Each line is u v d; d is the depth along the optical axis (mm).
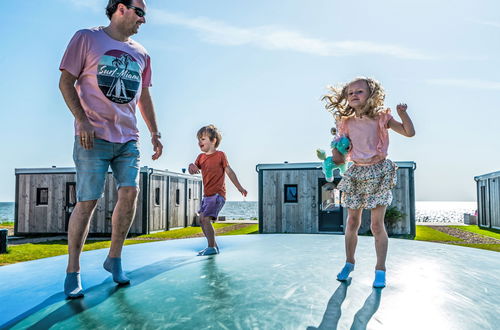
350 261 1532
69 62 1373
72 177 13844
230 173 2373
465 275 1523
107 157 1432
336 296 1226
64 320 1067
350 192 1602
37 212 13961
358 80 1653
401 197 11375
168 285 1382
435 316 1065
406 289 1309
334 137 1771
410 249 2148
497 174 12727
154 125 1781
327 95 1774
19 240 11727
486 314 1093
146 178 12641
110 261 1447
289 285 1354
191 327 1002
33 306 1190
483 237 10477
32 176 14078
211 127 2393
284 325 1004
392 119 1613
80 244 1339
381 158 1619
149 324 1026
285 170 11898
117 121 1458
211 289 1318
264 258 1862
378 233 1514
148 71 1720
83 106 1410
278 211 11852
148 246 2422
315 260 1798
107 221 13133
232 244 2482
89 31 1445
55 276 1584
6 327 1030
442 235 11078
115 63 1462
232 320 1041
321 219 11633
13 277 1576
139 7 1514
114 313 1110
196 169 2330
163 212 13906
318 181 11656
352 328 981
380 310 1103
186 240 2713
